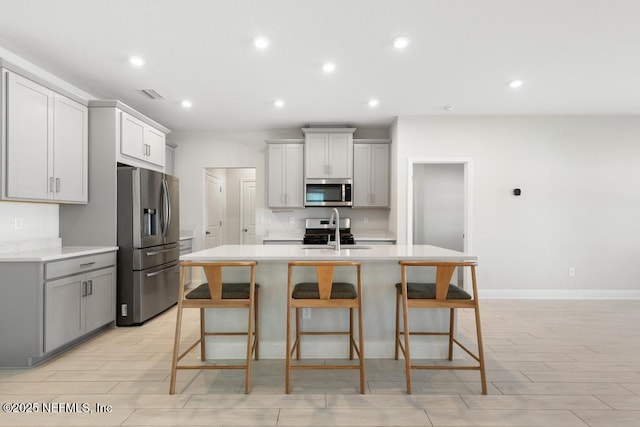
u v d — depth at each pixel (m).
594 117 4.61
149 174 3.59
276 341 2.72
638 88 3.64
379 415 1.90
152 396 2.10
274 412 1.93
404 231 4.66
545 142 4.62
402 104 4.17
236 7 2.21
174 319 3.69
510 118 4.62
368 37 2.60
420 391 2.17
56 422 1.83
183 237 4.92
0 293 2.50
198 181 5.48
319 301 2.19
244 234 6.77
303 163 5.11
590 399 2.08
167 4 2.17
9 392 2.15
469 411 1.95
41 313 2.51
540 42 2.67
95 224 3.38
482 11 2.27
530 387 2.22
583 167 4.62
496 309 4.08
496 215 4.62
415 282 2.73
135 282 3.43
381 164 5.05
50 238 3.23
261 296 2.72
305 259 2.44
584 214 4.62
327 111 4.45
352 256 2.46
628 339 3.10
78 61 2.97
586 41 2.65
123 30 2.48
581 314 3.88
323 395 2.12
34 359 2.51
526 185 4.62
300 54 2.87
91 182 3.37
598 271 4.62
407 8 2.23
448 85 3.56
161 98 3.93
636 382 2.29
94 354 2.75
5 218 2.84
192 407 1.98
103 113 3.37
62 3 2.15
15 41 2.62
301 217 5.46
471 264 2.21
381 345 2.73
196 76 3.30
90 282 3.01
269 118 4.78
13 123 2.57
